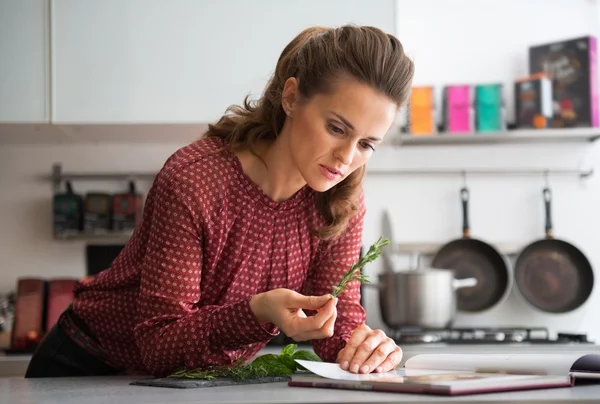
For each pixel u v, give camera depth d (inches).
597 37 126.3
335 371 49.0
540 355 46.6
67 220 119.7
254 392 40.3
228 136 56.4
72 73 110.9
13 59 110.6
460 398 35.5
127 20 111.7
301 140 50.4
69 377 58.9
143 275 51.8
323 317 46.3
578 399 34.4
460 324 123.5
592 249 125.0
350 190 58.0
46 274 121.7
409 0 126.6
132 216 119.7
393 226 124.3
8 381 54.6
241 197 54.4
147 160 123.6
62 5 111.4
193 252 51.4
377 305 122.5
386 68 48.4
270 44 112.0
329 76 48.7
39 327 111.7
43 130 114.5
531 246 123.5
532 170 124.9
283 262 57.7
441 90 125.4
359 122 48.6
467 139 120.6
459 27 126.5
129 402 36.2
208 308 50.3
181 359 49.6
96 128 113.7
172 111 111.0
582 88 119.4
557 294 122.6
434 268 123.3
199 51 111.7
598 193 125.6
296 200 56.9
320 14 112.2
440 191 125.1
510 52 126.3
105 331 60.4
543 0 126.8
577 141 125.6
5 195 122.3
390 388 39.1
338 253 61.1
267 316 47.7
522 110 119.8
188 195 51.3
